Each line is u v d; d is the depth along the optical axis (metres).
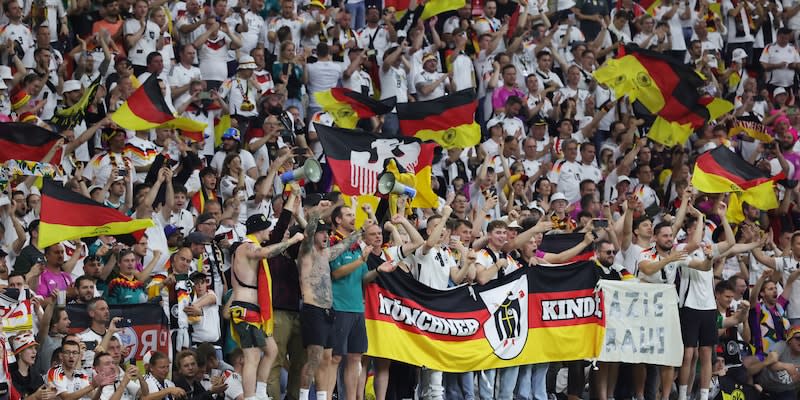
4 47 50.81
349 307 36.81
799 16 73.12
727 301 46.06
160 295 39.59
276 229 35.62
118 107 48.97
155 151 48.22
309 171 35.84
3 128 41.12
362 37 60.75
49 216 36.81
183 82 53.97
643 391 43.53
